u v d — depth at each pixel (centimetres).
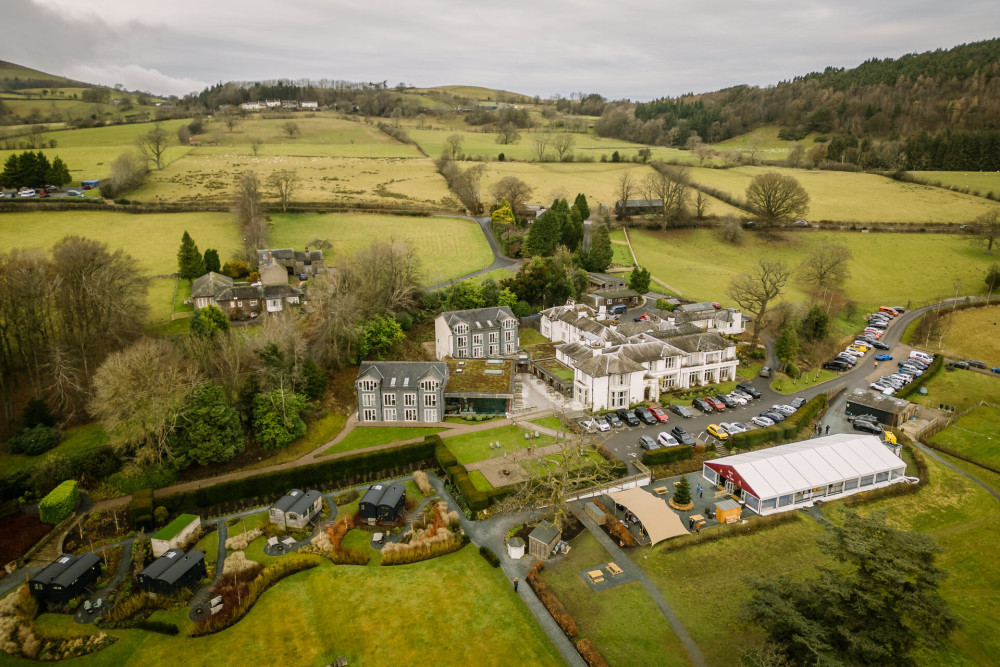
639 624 5941
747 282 14812
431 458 9075
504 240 17525
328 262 15800
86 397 9150
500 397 10175
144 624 5894
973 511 8000
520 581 6538
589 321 12362
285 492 8256
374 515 7512
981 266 17988
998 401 11250
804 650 4994
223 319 10894
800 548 7106
